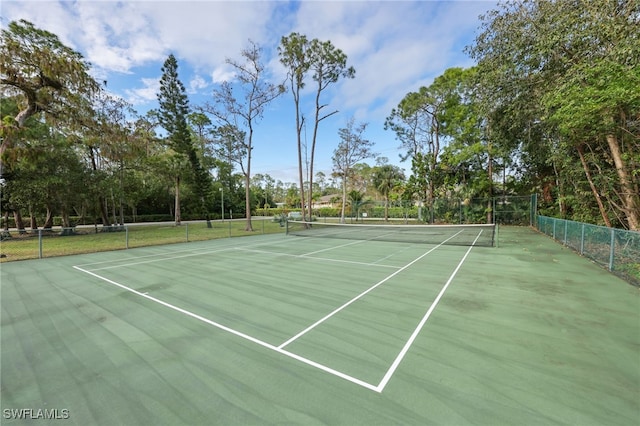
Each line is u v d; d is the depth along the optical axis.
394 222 29.11
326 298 4.84
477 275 6.30
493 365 2.70
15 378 2.58
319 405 2.16
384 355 2.92
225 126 20.11
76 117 13.80
